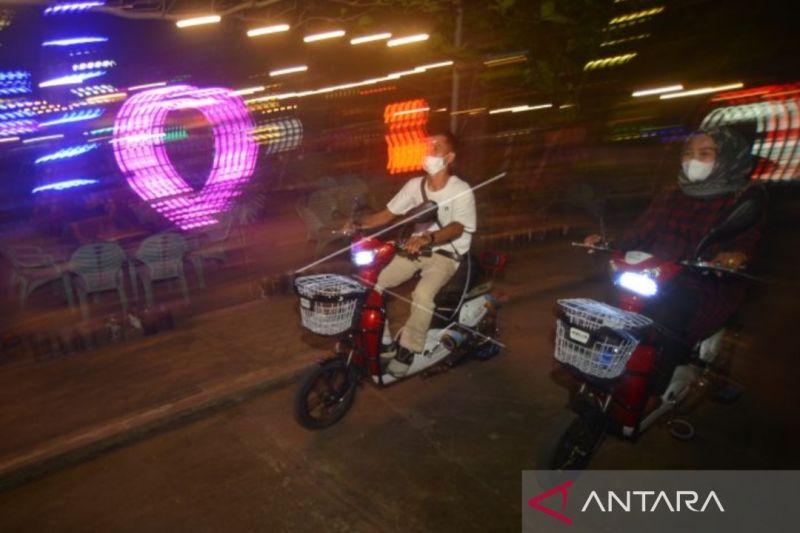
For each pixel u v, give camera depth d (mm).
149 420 4082
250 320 6066
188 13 4523
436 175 4148
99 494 3455
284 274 7070
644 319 3082
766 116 10977
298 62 11023
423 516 3158
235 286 7301
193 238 7520
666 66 12320
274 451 3824
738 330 3994
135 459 3793
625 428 3363
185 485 3506
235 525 3143
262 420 4215
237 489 3447
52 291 7367
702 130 3604
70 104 9672
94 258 5980
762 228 3426
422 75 8352
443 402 4406
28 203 9789
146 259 6328
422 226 4379
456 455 3723
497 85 7633
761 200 3391
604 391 3229
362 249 3854
